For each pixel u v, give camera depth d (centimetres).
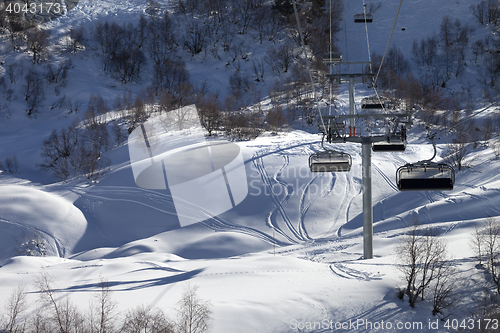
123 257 3953
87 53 11294
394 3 13850
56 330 1898
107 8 14162
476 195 4319
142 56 11138
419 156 5716
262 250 4103
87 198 5306
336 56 2833
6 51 10512
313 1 12619
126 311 2080
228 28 12950
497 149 5522
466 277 2445
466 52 11144
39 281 2689
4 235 4622
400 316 2134
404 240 3166
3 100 9144
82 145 6625
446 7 13175
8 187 5403
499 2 12356
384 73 9794
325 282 2483
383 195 4906
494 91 9388
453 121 7312
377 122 6825
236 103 8844
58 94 9619
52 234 4716
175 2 13788
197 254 4103
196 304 2095
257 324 2038
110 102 9294
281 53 11181
